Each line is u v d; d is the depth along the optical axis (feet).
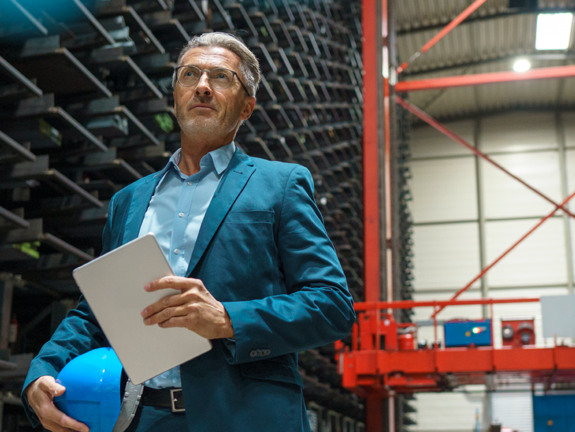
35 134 14.25
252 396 3.96
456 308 59.93
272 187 4.58
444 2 55.77
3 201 15.48
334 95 36.78
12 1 12.66
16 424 16.81
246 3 25.45
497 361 25.70
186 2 19.86
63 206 15.83
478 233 61.41
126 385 4.22
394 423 32.17
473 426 56.70
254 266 4.26
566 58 58.34
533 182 61.93
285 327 3.97
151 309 3.70
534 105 64.54
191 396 3.92
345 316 4.27
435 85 41.57
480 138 64.59
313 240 4.45
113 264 3.70
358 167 39.22
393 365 26.61
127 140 17.31
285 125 28.63
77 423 4.12
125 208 4.92
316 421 34.42
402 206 48.29
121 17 15.48
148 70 17.98
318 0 34.81
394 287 34.86
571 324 24.80
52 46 13.73
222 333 3.83
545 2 54.95
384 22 38.91
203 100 4.88
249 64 5.27
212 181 4.68
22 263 15.74
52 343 4.60
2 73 12.89
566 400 31.01
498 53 61.16
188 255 4.39
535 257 59.52
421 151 65.46
